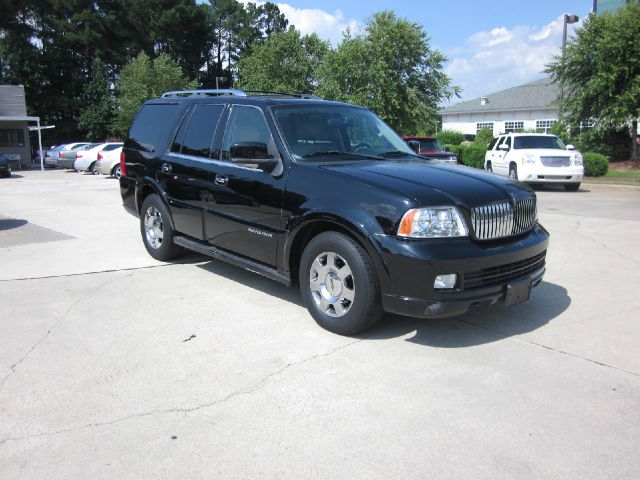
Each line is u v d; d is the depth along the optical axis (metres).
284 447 2.96
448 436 3.05
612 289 5.82
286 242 4.68
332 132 5.22
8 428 3.13
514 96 46.06
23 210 11.85
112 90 58.31
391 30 26.69
